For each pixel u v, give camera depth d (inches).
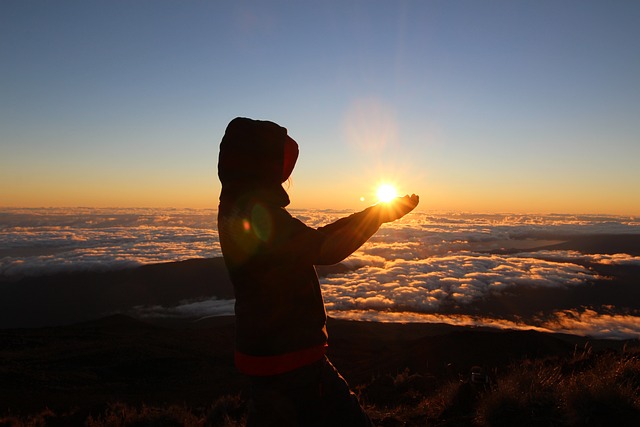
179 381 1604.3
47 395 1278.3
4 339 2399.1
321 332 67.9
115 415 374.0
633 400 145.3
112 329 3198.8
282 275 63.3
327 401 67.1
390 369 1111.0
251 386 68.4
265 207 64.1
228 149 68.0
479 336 1277.1
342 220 64.6
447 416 205.6
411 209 62.5
